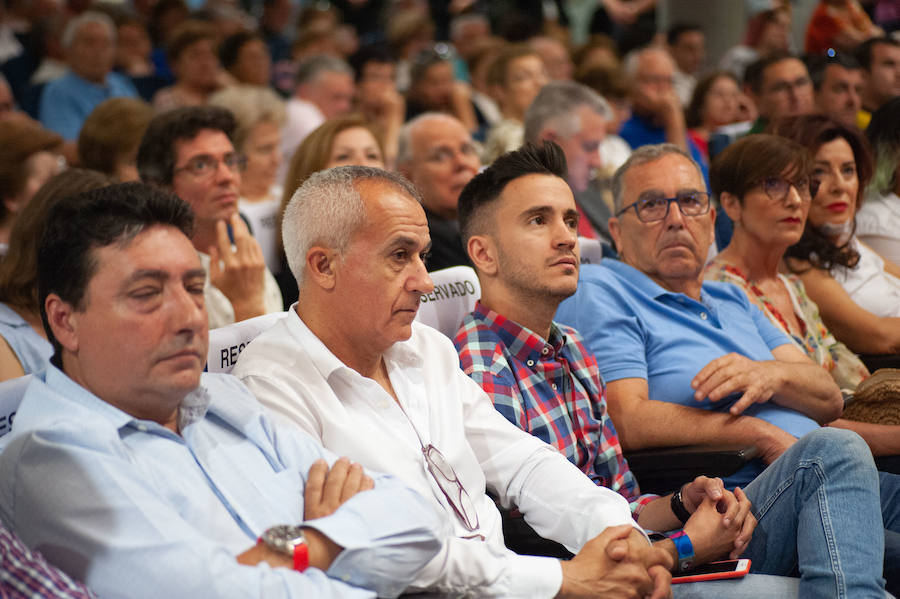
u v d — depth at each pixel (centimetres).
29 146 521
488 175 383
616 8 1501
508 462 345
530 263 371
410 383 334
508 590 290
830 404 431
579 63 1183
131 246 246
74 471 239
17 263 383
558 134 679
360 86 1018
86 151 589
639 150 463
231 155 506
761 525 348
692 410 403
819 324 534
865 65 854
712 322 455
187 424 272
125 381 250
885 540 367
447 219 638
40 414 251
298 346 314
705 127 973
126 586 234
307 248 317
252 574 237
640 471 395
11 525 242
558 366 382
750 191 498
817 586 317
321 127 601
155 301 247
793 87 809
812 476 334
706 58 1312
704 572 332
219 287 495
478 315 385
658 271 452
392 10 1541
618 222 469
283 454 285
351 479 275
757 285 514
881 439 454
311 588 240
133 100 597
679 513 355
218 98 694
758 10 1316
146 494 243
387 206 312
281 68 1211
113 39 982
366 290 311
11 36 1124
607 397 415
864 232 627
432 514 270
